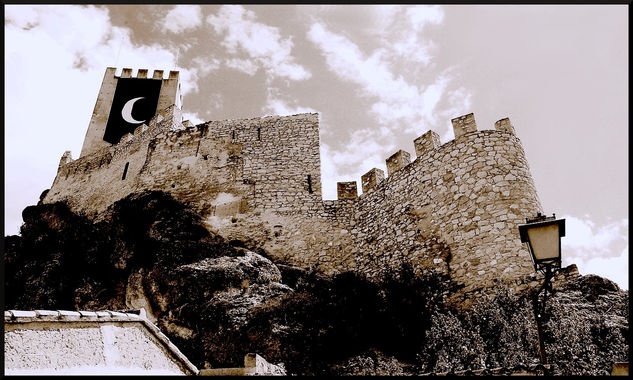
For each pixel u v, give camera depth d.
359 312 14.08
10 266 21.75
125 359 6.63
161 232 19.70
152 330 7.43
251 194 21.45
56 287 19.78
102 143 33.38
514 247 13.68
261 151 23.11
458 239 15.03
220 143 24.05
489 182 15.34
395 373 10.97
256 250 19.45
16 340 5.43
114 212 22.64
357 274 17.17
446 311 13.58
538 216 6.82
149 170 24.52
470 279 13.96
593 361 9.16
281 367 10.75
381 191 19.12
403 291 14.71
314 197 20.80
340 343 12.87
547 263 6.45
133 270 18.58
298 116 24.12
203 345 13.74
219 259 17.52
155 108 35.44
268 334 13.08
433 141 17.97
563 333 9.98
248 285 16.25
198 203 21.78
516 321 10.91
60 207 25.73
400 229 17.23
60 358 5.77
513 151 15.92
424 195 17.06
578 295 11.88
